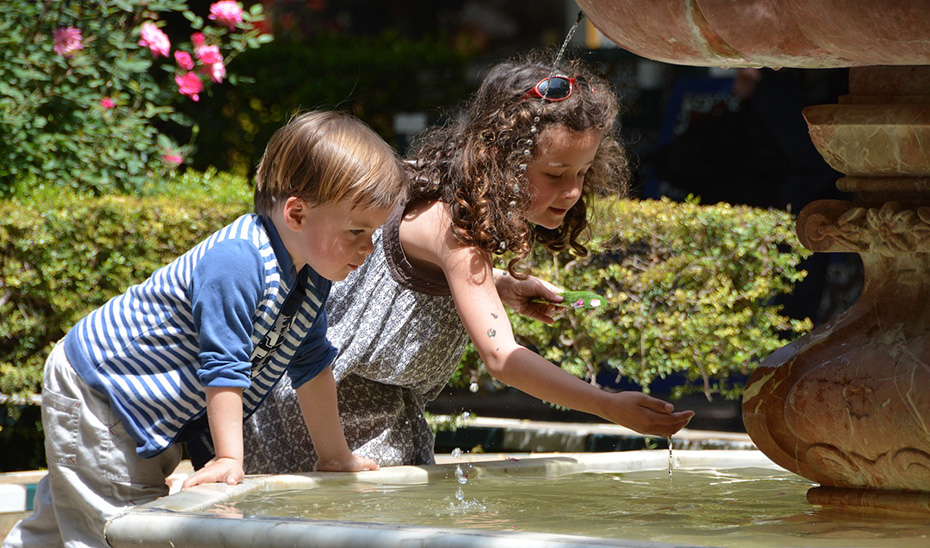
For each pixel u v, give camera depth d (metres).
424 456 5.74
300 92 14.60
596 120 5.15
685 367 8.13
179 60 10.14
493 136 5.11
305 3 20.09
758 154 11.29
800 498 4.36
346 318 5.43
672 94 12.59
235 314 4.41
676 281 8.16
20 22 9.95
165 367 4.62
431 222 5.13
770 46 3.59
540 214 5.30
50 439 4.69
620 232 8.08
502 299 5.86
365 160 4.43
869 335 4.04
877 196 4.13
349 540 3.00
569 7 21.20
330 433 5.04
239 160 14.30
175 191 9.45
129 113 10.35
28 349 8.05
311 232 4.49
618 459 5.46
